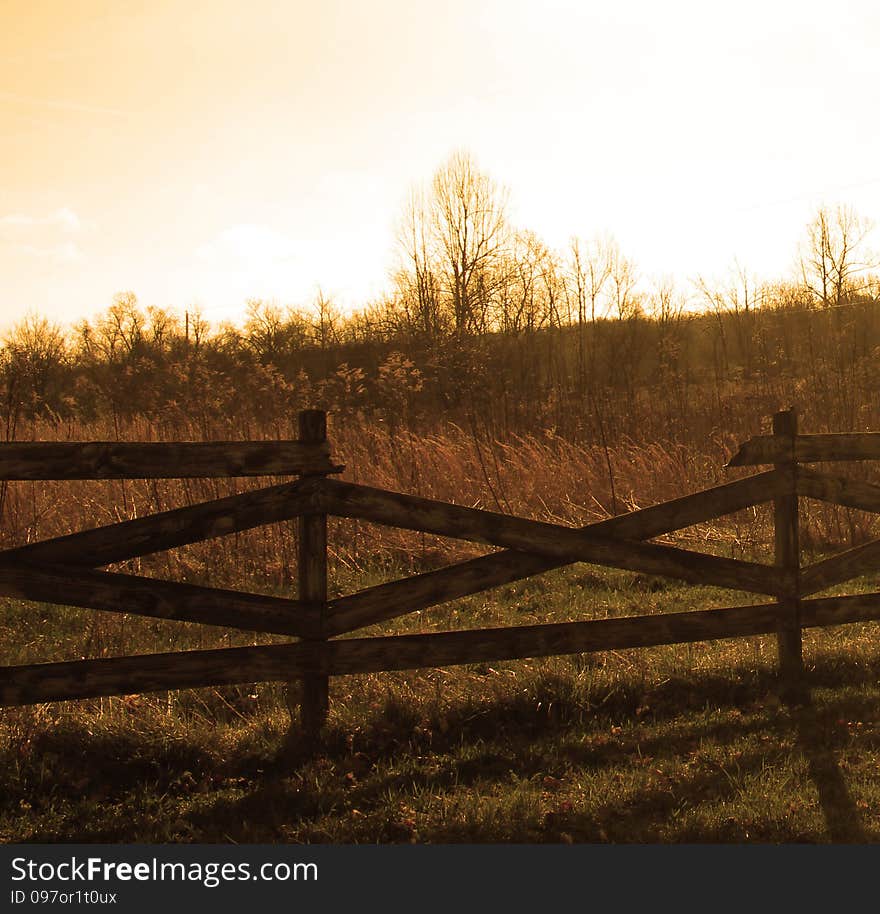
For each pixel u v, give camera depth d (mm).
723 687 5703
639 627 5434
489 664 5984
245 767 4688
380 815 4141
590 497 11352
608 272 41000
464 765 4723
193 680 4645
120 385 13203
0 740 4656
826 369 13750
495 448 12664
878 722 5137
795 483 5699
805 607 5770
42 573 4371
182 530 4625
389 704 5242
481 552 9258
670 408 14586
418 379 14844
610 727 5164
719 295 40094
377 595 4977
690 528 10398
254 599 4758
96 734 4801
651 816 4125
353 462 11219
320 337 36469
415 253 41781
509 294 38812
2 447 4332
